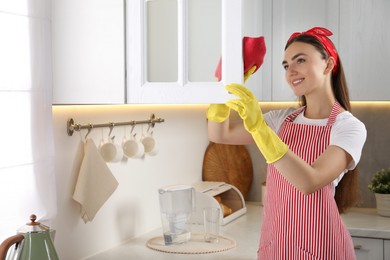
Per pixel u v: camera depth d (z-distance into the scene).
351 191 2.40
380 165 3.60
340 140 2.10
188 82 2.11
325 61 2.21
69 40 2.23
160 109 3.08
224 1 2.02
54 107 2.32
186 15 2.09
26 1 2.04
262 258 2.34
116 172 2.72
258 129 1.91
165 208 2.69
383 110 3.59
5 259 1.65
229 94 2.04
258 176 3.83
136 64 2.16
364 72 3.14
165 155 3.15
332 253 2.19
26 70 2.05
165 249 2.62
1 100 1.95
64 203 2.40
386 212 3.28
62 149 2.37
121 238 2.78
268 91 3.21
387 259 2.98
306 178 1.94
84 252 2.53
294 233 2.22
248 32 2.85
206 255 2.54
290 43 2.23
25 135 2.05
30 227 1.73
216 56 2.07
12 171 2.00
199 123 3.55
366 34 3.12
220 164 3.65
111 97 2.20
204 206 3.11
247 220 3.26
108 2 2.18
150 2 2.15
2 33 1.95
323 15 3.15
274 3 3.17
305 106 2.37
